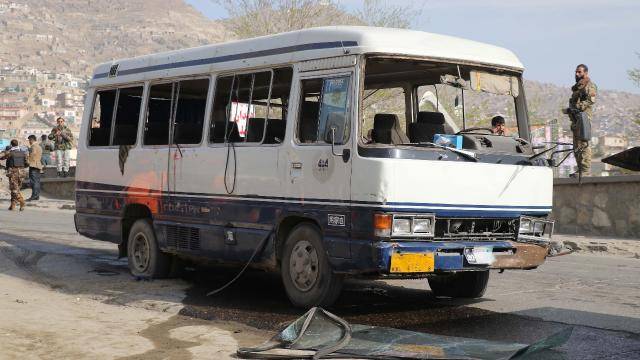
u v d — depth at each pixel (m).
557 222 18.62
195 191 11.02
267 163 9.84
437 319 8.93
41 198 33.41
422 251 8.54
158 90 11.98
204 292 10.88
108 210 12.81
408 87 9.98
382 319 8.94
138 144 12.21
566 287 11.29
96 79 13.38
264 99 10.05
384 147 8.55
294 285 9.48
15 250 15.22
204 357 7.13
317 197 9.12
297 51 9.62
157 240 11.88
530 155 9.64
